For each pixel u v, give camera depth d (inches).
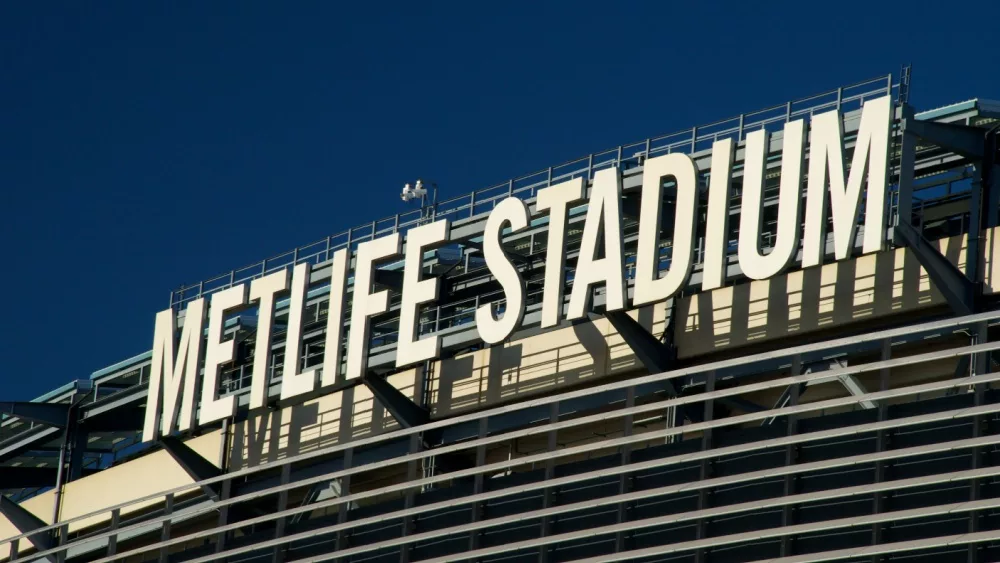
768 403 2069.4
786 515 1723.7
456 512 1998.0
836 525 1651.1
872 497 1690.5
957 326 1820.9
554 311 2017.7
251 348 2615.7
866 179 1846.7
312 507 2090.3
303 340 2447.1
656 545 1817.2
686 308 2026.3
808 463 1711.4
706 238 1924.2
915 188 2150.6
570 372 2101.4
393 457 2226.9
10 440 2962.6
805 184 2044.8
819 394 2049.7
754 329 1962.4
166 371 2433.6
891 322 1892.2
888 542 1652.3
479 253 2361.0
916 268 1870.1
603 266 1996.8
